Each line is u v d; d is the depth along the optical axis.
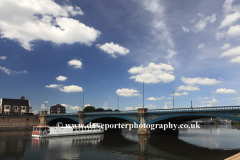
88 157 41.00
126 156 41.78
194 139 67.81
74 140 65.88
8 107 132.38
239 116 55.28
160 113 72.44
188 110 65.75
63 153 44.81
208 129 117.75
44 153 44.75
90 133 86.31
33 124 121.19
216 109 59.72
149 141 63.19
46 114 116.31
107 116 87.88
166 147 52.03
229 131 102.25
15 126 114.00
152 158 40.06
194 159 39.00
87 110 153.62
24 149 49.28
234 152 45.47
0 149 49.19
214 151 46.66
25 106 140.88
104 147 52.31
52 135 74.44
